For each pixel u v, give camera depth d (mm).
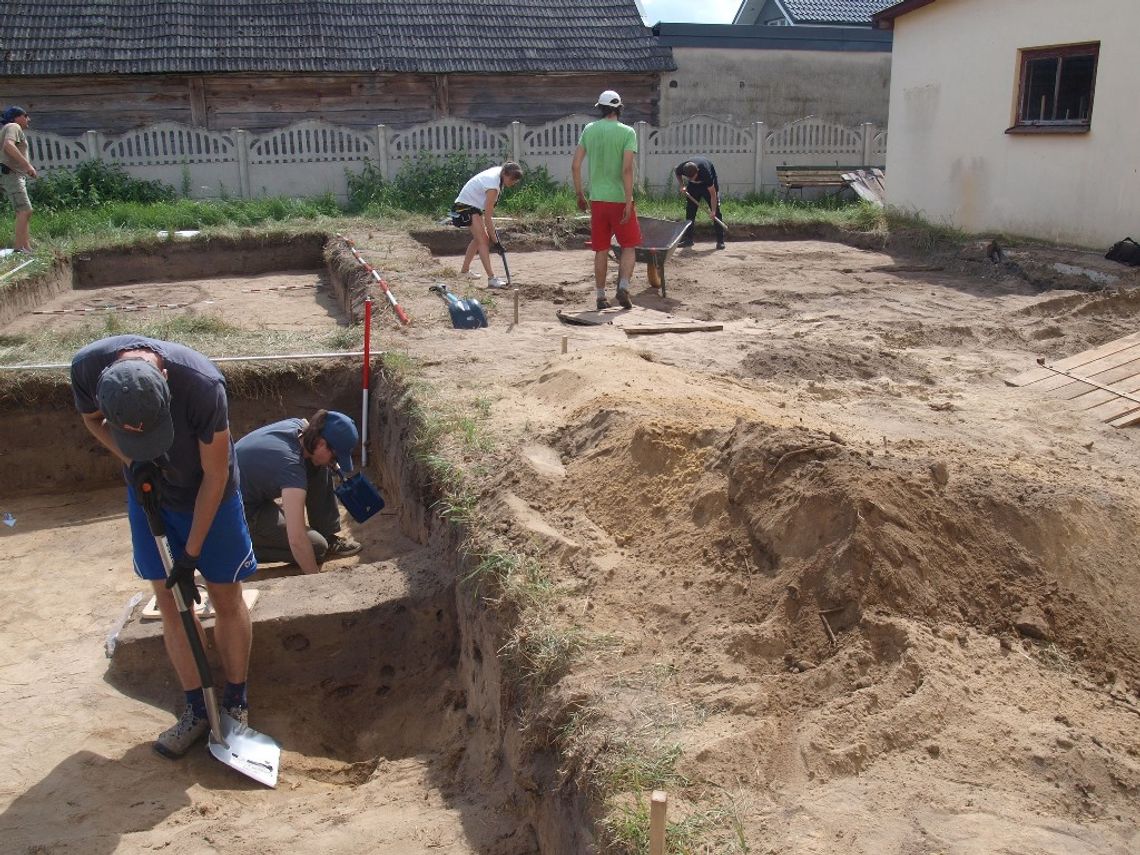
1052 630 3615
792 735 3113
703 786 2900
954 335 8914
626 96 21312
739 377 7242
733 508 4117
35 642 5277
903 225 15500
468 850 3557
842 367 7641
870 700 3174
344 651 5012
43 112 18906
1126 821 2742
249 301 12484
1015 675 3354
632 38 21312
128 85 19172
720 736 3084
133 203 16625
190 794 4102
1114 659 3566
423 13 21094
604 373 6270
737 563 3924
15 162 12695
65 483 7711
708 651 3574
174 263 14594
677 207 17328
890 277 12820
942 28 15180
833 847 2627
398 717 4879
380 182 18391
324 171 18516
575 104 21125
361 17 20719
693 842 2658
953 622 3557
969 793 2822
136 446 3514
